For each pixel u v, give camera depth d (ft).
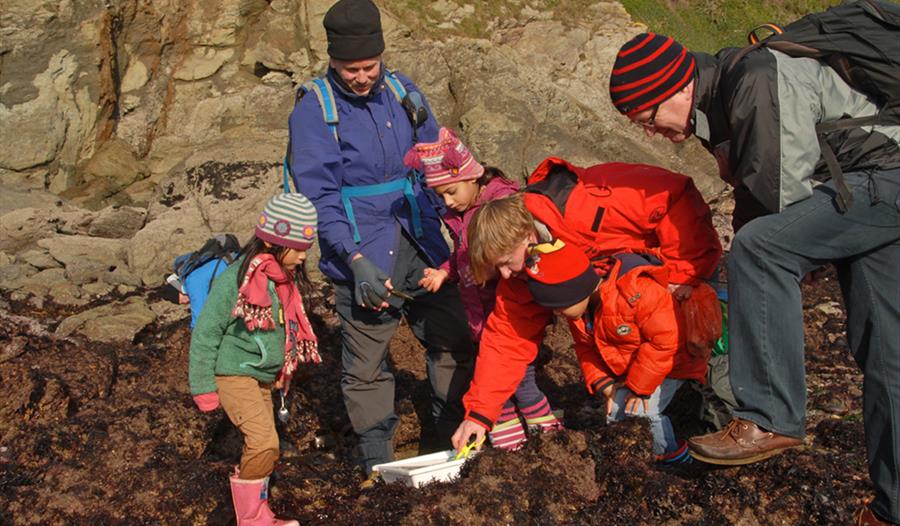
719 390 14.01
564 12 37.06
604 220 13.03
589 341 13.52
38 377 16.52
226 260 15.47
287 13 33.14
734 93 10.71
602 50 35.55
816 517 12.74
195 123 31.53
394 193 14.65
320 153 14.11
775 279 11.24
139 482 13.96
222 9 32.35
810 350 19.26
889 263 10.98
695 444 11.86
